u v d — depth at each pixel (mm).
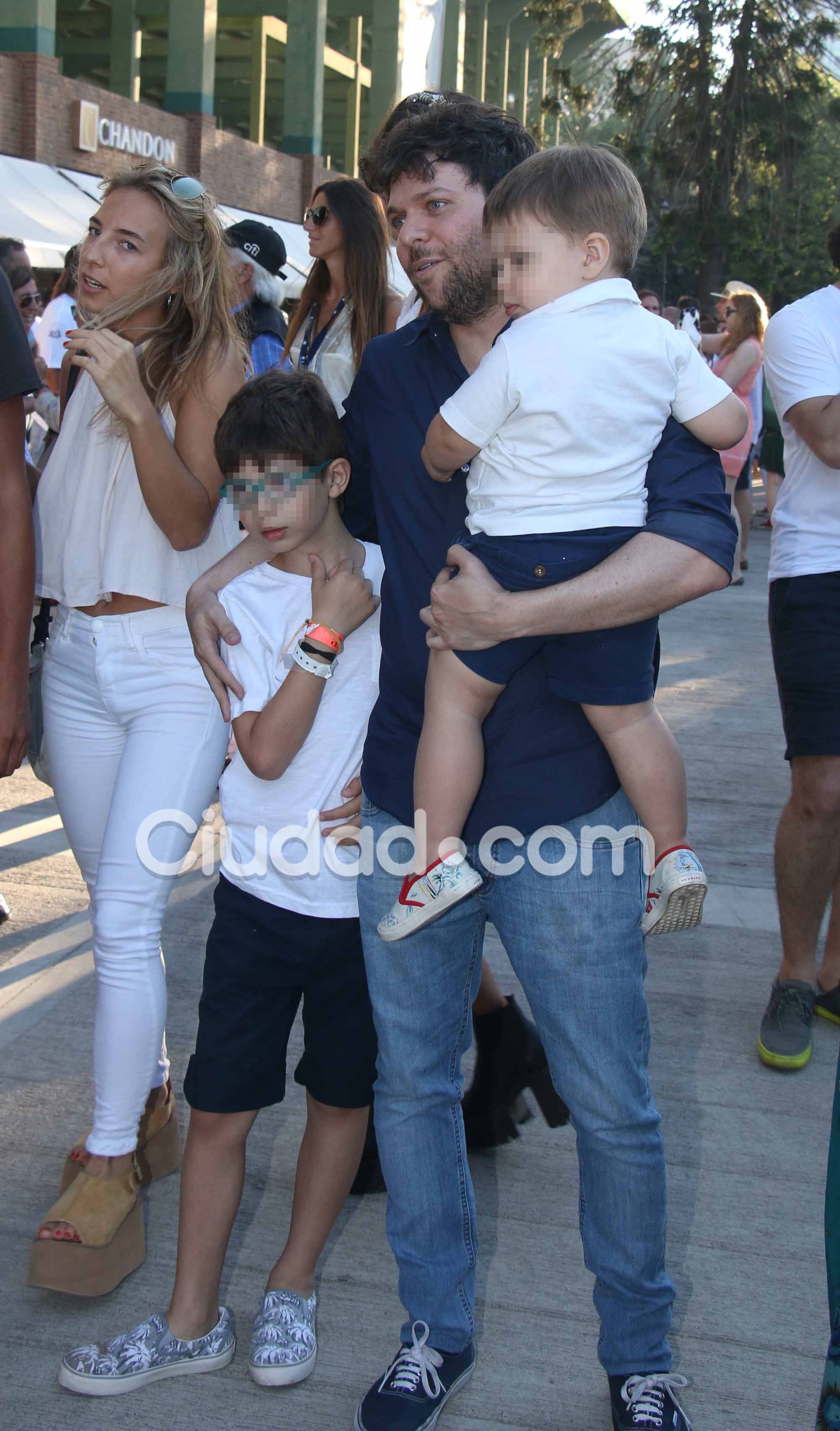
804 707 3221
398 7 25859
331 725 2154
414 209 1953
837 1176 1794
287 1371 2164
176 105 20609
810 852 3242
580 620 1801
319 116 24641
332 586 2098
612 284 1823
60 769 2580
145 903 2371
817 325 3127
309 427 2074
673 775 1929
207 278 2379
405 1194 2064
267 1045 2178
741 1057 3328
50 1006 3414
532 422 1798
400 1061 2037
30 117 16531
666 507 1870
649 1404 2029
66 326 6648
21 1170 2713
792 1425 2143
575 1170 2834
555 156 1822
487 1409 2148
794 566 3283
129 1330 2277
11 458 2410
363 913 2070
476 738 1911
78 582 2441
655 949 3973
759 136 25953
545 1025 1979
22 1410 2107
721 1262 2531
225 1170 2199
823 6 25281
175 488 2295
